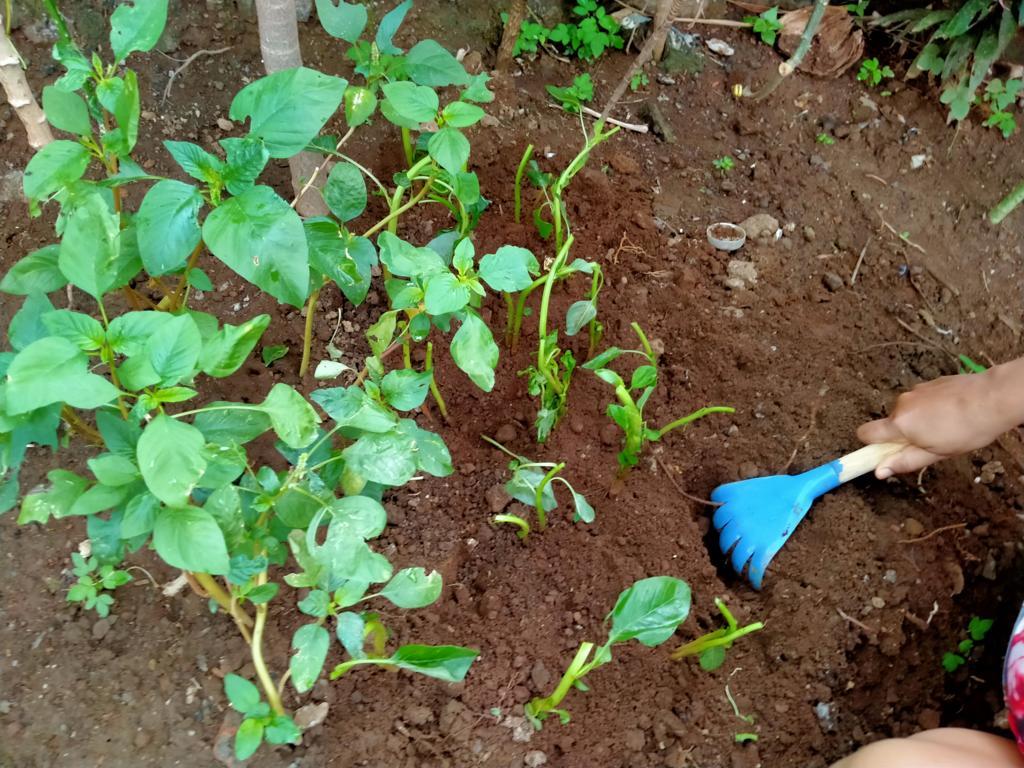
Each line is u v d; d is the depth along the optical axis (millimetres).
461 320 1510
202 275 1329
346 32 1408
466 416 1617
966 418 1449
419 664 1058
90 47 1744
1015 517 1661
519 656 1376
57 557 1328
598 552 1496
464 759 1283
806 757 1411
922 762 1182
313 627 1000
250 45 1860
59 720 1224
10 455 1027
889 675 1513
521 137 1982
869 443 1611
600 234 1883
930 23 2230
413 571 1081
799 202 2045
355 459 1070
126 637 1292
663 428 1624
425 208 1802
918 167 2162
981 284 1990
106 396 912
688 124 2133
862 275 1963
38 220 1591
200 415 1065
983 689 1515
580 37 2129
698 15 2262
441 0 2047
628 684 1387
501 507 1518
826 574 1557
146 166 1679
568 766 1309
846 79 2268
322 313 1647
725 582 1595
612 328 1769
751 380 1767
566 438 1625
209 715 1254
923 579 1580
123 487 988
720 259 1909
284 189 1765
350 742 1263
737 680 1443
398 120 1338
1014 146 2201
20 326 1083
